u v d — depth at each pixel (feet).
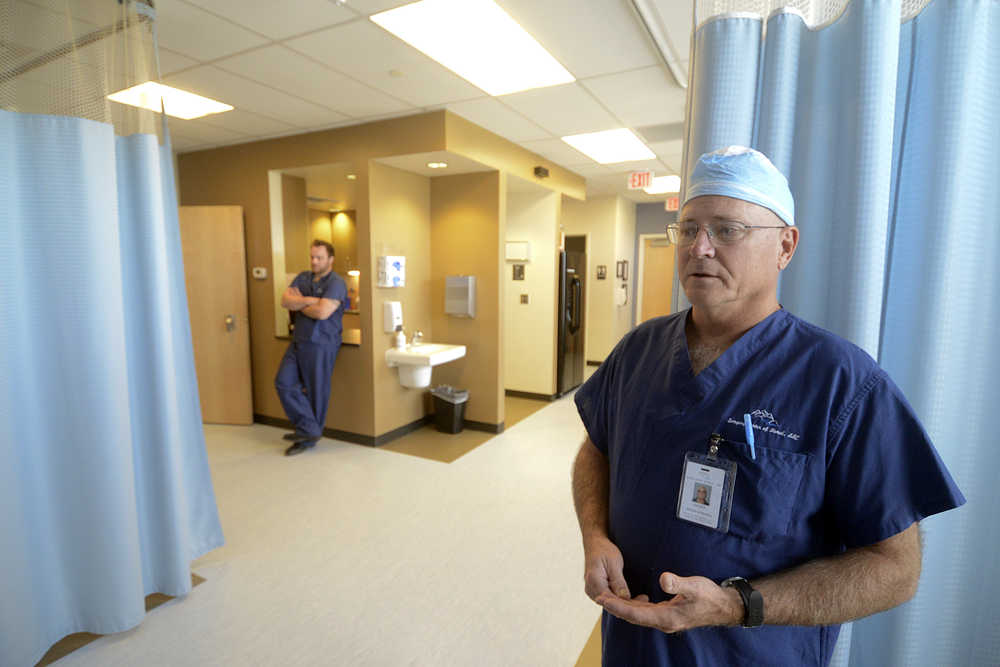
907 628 3.19
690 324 2.95
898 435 2.25
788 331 2.57
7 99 5.13
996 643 3.21
